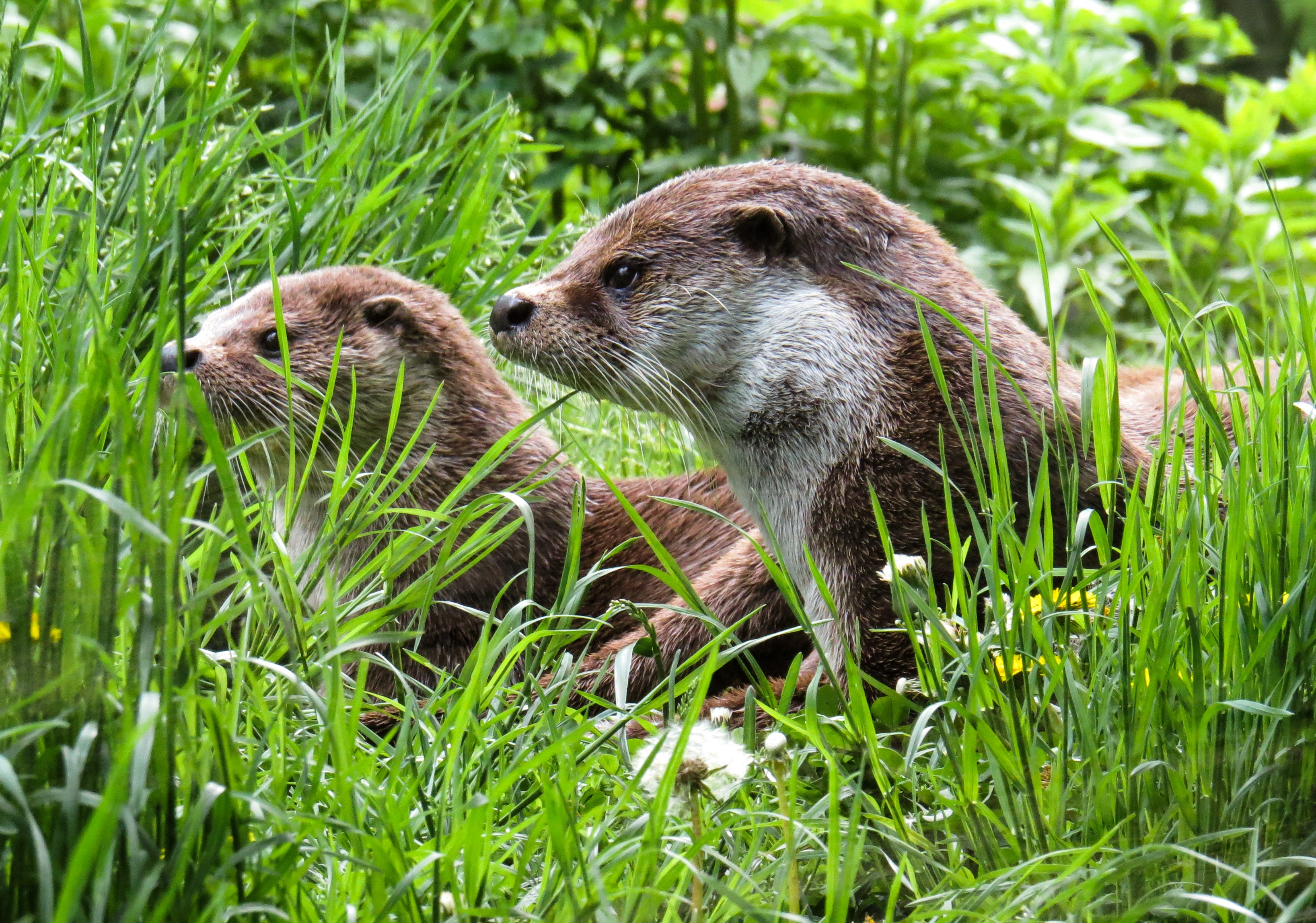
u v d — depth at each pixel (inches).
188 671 144.7
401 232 342.0
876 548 242.1
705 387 261.1
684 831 172.2
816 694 200.4
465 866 150.6
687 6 605.6
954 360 245.8
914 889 168.6
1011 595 198.2
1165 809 172.6
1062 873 161.9
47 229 254.1
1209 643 181.2
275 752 168.9
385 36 541.3
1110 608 199.8
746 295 257.8
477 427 294.7
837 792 149.7
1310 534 182.1
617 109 555.8
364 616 203.0
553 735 180.5
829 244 258.2
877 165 579.8
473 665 194.1
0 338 211.3
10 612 138.2
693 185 269.7
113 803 117.4
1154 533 197.0
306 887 155.3
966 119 582.9
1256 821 169.2
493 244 368.8
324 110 353.1
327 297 293.1
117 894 132.0
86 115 288.0
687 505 198.2
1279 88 594.9
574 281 268.2
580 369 264.7
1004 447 226.1
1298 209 539.8
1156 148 602.5
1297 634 175.0
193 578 214.7
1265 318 219.5
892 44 579.2
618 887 158.1
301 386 263.4
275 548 197.8
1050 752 175.6
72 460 140.4
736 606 265.1
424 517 257.4
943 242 267.1
